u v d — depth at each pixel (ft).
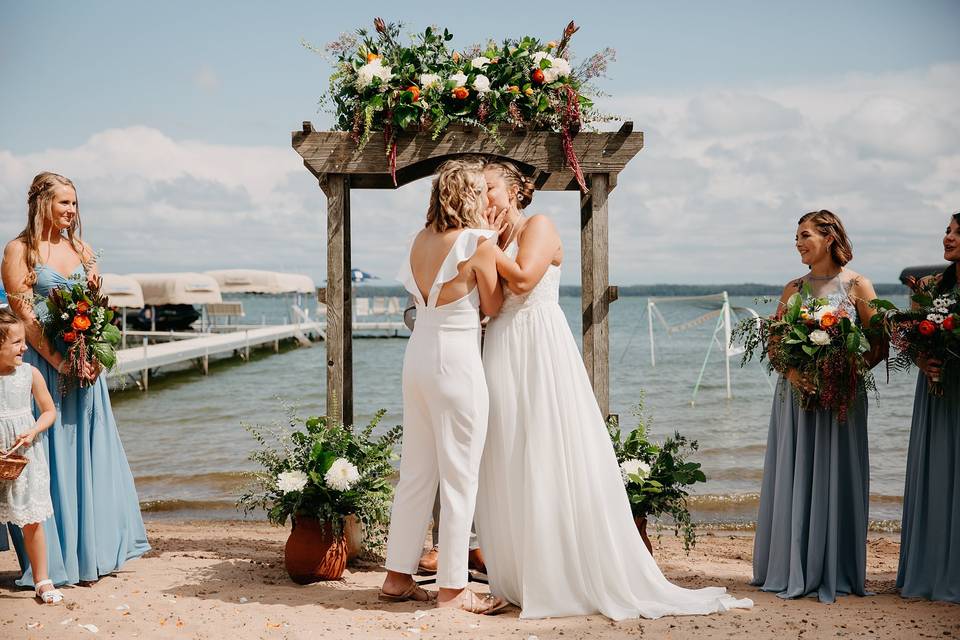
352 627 10.67
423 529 12.12
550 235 11.98
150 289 91.71
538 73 15.08
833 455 12.86
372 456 14.16
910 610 11.84
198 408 52.37
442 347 11.56
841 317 12.55
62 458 12.97
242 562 15.15
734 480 29.40
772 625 10.89
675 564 16.72
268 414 49.24
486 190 12.12
